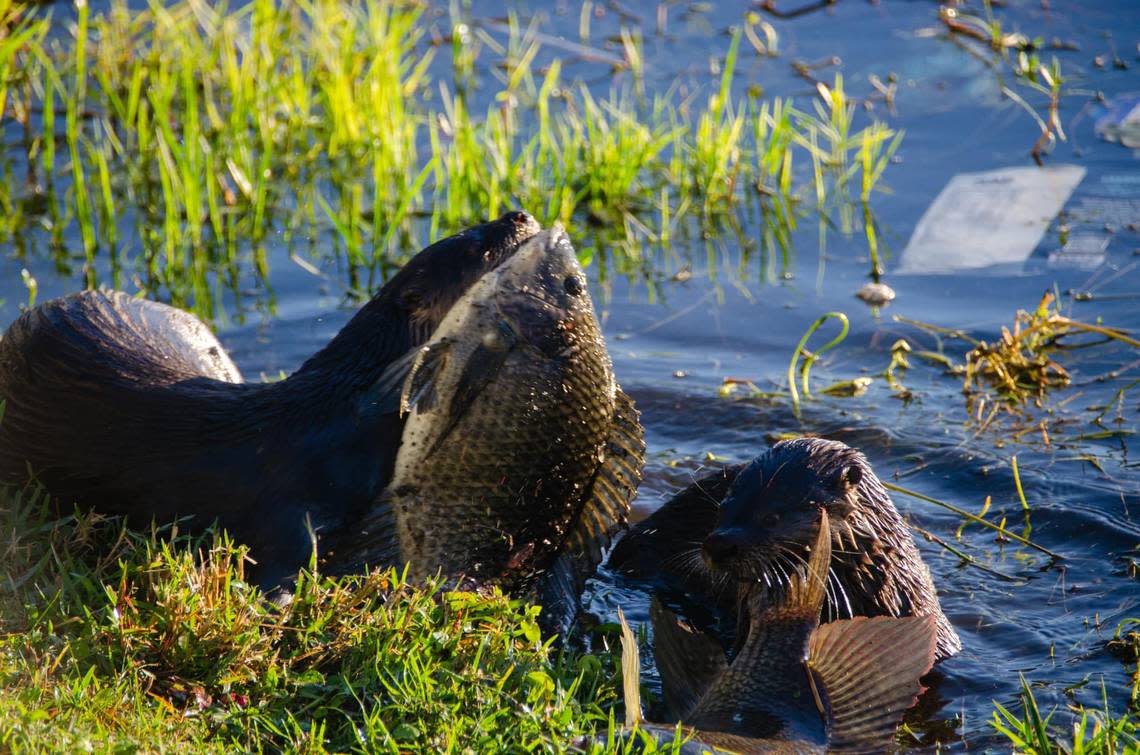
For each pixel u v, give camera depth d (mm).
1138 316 13547
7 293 14391
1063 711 8305
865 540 9594
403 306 9281
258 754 6898
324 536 8844
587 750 7055
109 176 16906
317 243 15719
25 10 20234
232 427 9344
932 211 15750
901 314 14008
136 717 6879
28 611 7738
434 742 6930
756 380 13016
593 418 8633
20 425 10023
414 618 8031
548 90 16766
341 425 8992
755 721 7746
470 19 21078
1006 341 12867
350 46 17922
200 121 18094
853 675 8008
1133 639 8914
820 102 18062
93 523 9109
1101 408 12297
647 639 9383
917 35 20062
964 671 8898
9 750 6125
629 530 10789
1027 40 19438
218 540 8375
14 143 17875
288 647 7867
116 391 9781
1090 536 10430
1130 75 18281
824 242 15469
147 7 20734
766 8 21266
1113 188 15805
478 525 8641
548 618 9312
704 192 16359
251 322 13945
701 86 18672
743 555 9367
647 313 14234
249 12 20531
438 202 16484
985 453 11656
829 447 9992
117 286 14625
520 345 8172
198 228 15312
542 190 16078
